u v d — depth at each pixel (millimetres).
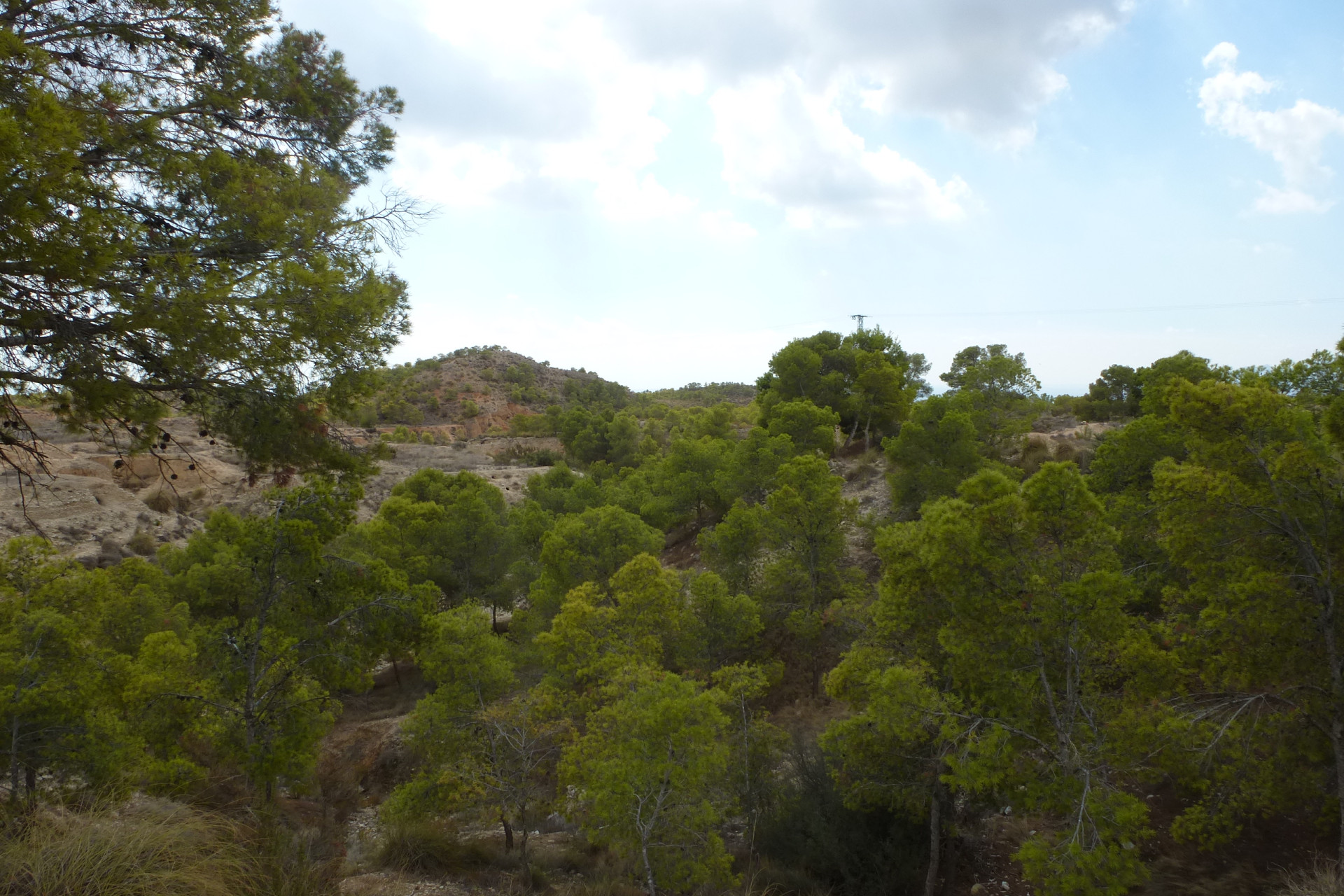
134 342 5656
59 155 4676
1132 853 8930
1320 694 9688
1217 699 11094
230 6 7309
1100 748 9648
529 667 24672
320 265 6289
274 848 7000
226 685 12609
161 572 23094
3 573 12445
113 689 12094
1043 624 9750
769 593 22953
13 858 5070
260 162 7598
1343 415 9445
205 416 6766
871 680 11133
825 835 13430
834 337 51000
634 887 12984
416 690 28359
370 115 8898
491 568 32531
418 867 13047
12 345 5254
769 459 34719
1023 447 34719
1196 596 10758
